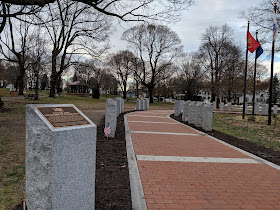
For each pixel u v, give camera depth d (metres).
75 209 2.50
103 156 5.53
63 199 2.34
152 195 3.64
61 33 24.23
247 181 4.45
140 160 5.44
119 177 4.23
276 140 9.42
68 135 2.36
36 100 24.06
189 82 43.34
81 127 2.53
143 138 8.02
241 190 4.01
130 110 22.19
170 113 21.19
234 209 3.33
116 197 3.42
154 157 5.75
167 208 3.26
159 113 20.33
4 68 59.12
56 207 2.27
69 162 2.38
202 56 36.62
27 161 2.40
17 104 18.50
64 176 2.34
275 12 14.02
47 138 2.21
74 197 2.48
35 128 2.31
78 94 53.00
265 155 6.59
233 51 33.47
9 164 4.74
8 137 7.10
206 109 10.62
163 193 3.73
